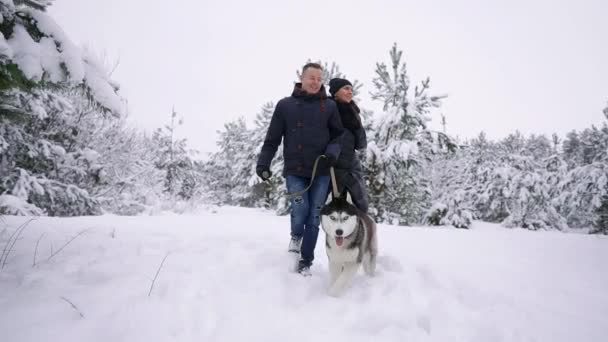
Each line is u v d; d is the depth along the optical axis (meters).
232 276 2.99
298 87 3.59
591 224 20.17
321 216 3.21
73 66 2.87
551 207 21.17
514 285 3.35
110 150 11.35
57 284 2.57
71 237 3.99
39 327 1.94
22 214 7.16
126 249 3.61
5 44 2.57
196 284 2.71
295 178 3.44
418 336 2.21
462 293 2.97
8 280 2.62
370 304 2.66
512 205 21.80
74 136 10.27
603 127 23.02
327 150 3.32
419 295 2.90
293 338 2.09
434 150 13.10
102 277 2.77
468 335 2.27
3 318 2.01
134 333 1.97
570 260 4.66
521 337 2.27
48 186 9.05
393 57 13.37
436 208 16.56
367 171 12.60
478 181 25.48
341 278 2.94
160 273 2.91
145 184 13.13
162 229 5.09
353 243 2.99
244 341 2.02
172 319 2.18
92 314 2.14
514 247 5.49
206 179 32.78
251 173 21.52
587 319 2.61
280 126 3.55
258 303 2.53
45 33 2.84
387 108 13.65
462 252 4.90
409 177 13.79
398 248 4.92
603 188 15.45
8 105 3.64
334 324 2.31
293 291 2.83
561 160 23.70
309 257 3.33
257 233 5.12
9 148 8.68
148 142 13.55
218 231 5.19
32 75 2.69
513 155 23.20
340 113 3.81
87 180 10.52
